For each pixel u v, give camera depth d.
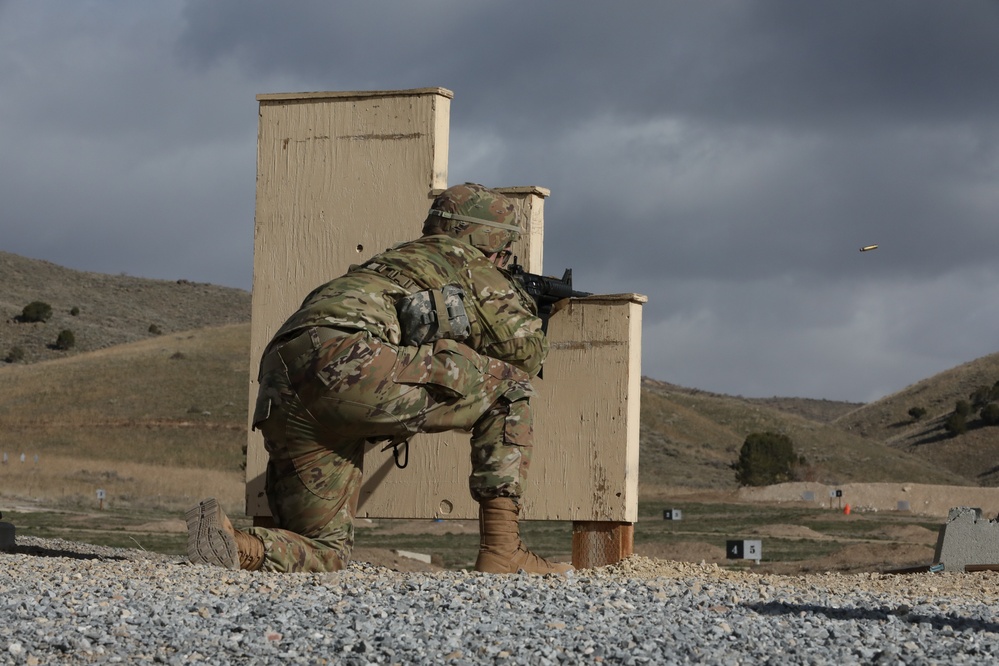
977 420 106.12
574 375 10.05
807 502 56.78
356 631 5.17
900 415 115.81
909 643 5.02
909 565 19.98
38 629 5.05
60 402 78.81
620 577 8.09
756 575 10.43
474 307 8.26
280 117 10.74
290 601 5.95
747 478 66.38
